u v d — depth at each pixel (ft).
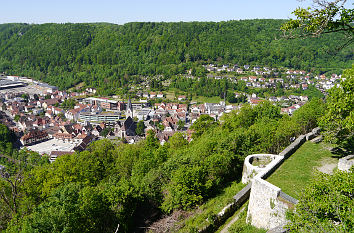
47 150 443.32
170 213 111.45
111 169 199.72
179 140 239.30
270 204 77.51
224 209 94.02
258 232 79.25
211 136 199.93
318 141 124.57
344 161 90.43
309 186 55.26
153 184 128.16
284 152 109.60
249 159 114.93
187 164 125.39
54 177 156.66
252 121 215.72
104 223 105.09
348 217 45.21
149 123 559.38
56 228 83.82
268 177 90.84
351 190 50.42
